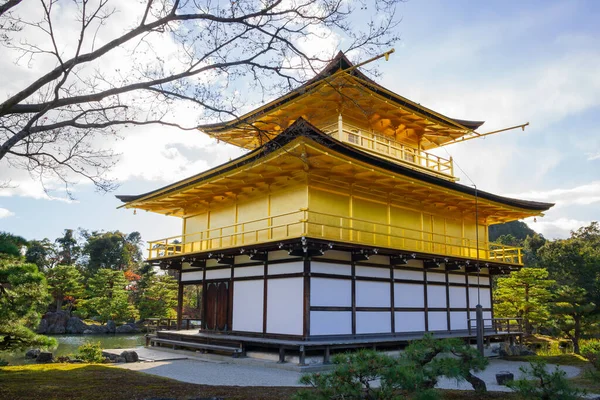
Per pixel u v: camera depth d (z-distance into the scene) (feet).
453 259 79.36
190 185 76.74
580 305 102.47
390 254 69.87
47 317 163.73
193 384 43.06
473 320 81.56
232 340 67.82
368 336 67.97
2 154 26.21
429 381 32.45
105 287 182.29
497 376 46.83
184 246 92.22
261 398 35.88
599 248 198.70
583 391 30.53
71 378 44.11
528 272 126.72
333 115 83.30
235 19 33.01
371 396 26.71
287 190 69.67
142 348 84.74
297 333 61.46
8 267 54.60
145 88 32.07
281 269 66.33
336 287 65.16
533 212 97.25
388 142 89.30
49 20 28.40
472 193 81.51
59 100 28.63
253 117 38.63
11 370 49.34
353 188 72.33
